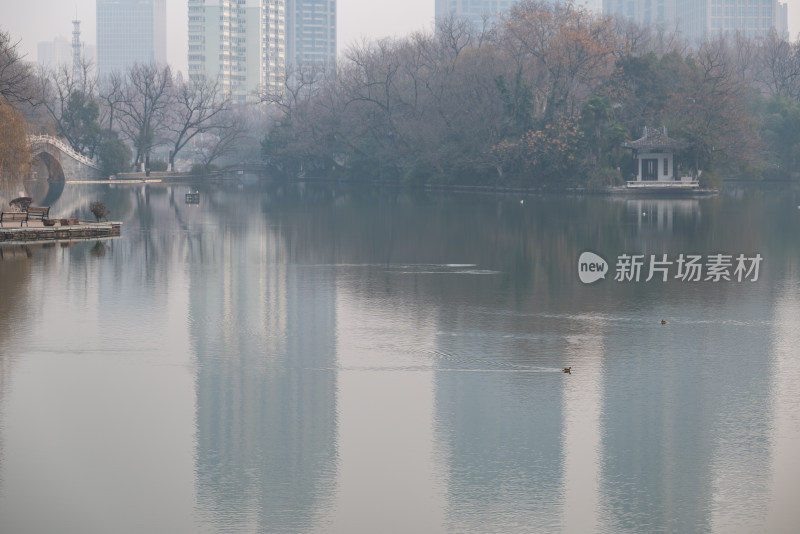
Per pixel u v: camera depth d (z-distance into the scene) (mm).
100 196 128875
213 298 40969
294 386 27078
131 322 35562
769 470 20859
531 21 145625
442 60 167250
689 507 19078
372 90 167000
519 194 131250
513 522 18516
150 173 190500
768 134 163000
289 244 63375
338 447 22234
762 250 60000
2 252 56438
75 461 21422
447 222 81875
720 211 94875
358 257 56156
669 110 138750
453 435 23000
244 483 20266
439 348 31578
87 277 46625
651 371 28641
